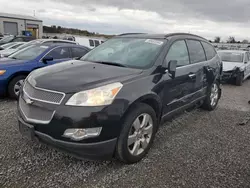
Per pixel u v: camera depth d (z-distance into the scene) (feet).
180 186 8.27
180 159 10.16
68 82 8.63
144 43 12.35
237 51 35.76
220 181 8.64
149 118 10.11
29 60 19.43
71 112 7.88
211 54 17.12
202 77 14.93
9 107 16.30
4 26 131.34
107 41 14.43
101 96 8.16
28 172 8.67
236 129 14.17
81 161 9.59
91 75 9.30
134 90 9.11
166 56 11.42
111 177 8.64
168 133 13.07
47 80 8.95
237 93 26.11
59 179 8.37
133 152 9.48
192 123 14.96
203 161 10.06
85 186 8.05
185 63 13.10
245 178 8.89
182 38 13.53
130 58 11.48
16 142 10.85
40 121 8.23
